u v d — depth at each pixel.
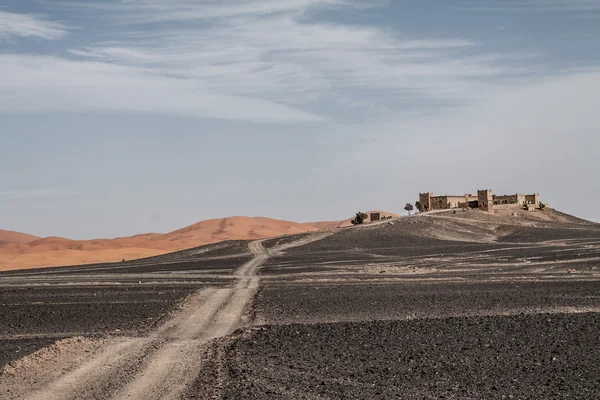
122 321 49.09
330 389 26.31
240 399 24.70
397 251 150.00
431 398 25.03
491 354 33.03
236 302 59.56
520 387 26.50
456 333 39.22
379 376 28.62
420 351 34.09
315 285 75.88
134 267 124.88
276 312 52.47
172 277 95.06
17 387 26.84
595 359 31.36
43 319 51.41
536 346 34.75
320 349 34.81
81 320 50.31
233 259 140.25
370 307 54.59
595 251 121.81
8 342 40.09
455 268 98.50
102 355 33.41
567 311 49.47
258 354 33.50
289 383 27.27
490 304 54.62
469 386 26.78
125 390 26.16
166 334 41.81
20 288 81.56
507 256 120.75
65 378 28.23
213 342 37.41
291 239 183.50
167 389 26.27
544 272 86.38
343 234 189.00
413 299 59.47
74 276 103.62
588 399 24.59
